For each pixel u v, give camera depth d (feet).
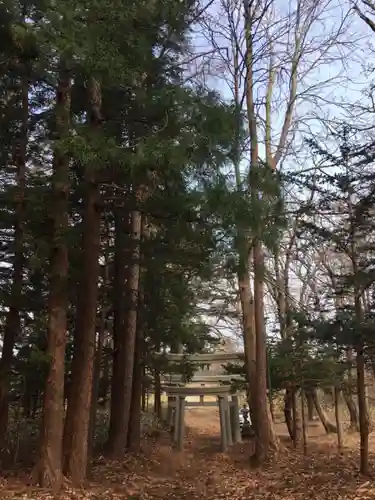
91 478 32.45
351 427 58.95
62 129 26.81
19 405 41.70
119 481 33.27
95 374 42.80
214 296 62.08
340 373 46.34
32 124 35.35
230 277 33.27
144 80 29.17
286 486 31.89
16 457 36.45
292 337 49.08
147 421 60.18
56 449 28.60
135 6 26.55
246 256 27.17
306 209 37.99
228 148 25.31
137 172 24.58
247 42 47.91
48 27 23.27
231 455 48.52
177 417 53.47
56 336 29.76
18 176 34.24
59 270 30.35
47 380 29.43
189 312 53.98
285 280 57.11
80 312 32.12
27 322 37.73
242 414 65.67
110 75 25.31
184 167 24.35
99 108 29.81
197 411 91.04
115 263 42.16
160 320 47.80
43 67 26.48
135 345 47.19
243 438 59.26
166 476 37.70
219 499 29.40
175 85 27.37
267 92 55.26
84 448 30.68
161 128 26.68
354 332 30.73
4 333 36.81
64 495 26.66
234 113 25.85
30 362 33.01
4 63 25.59
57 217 29.78
